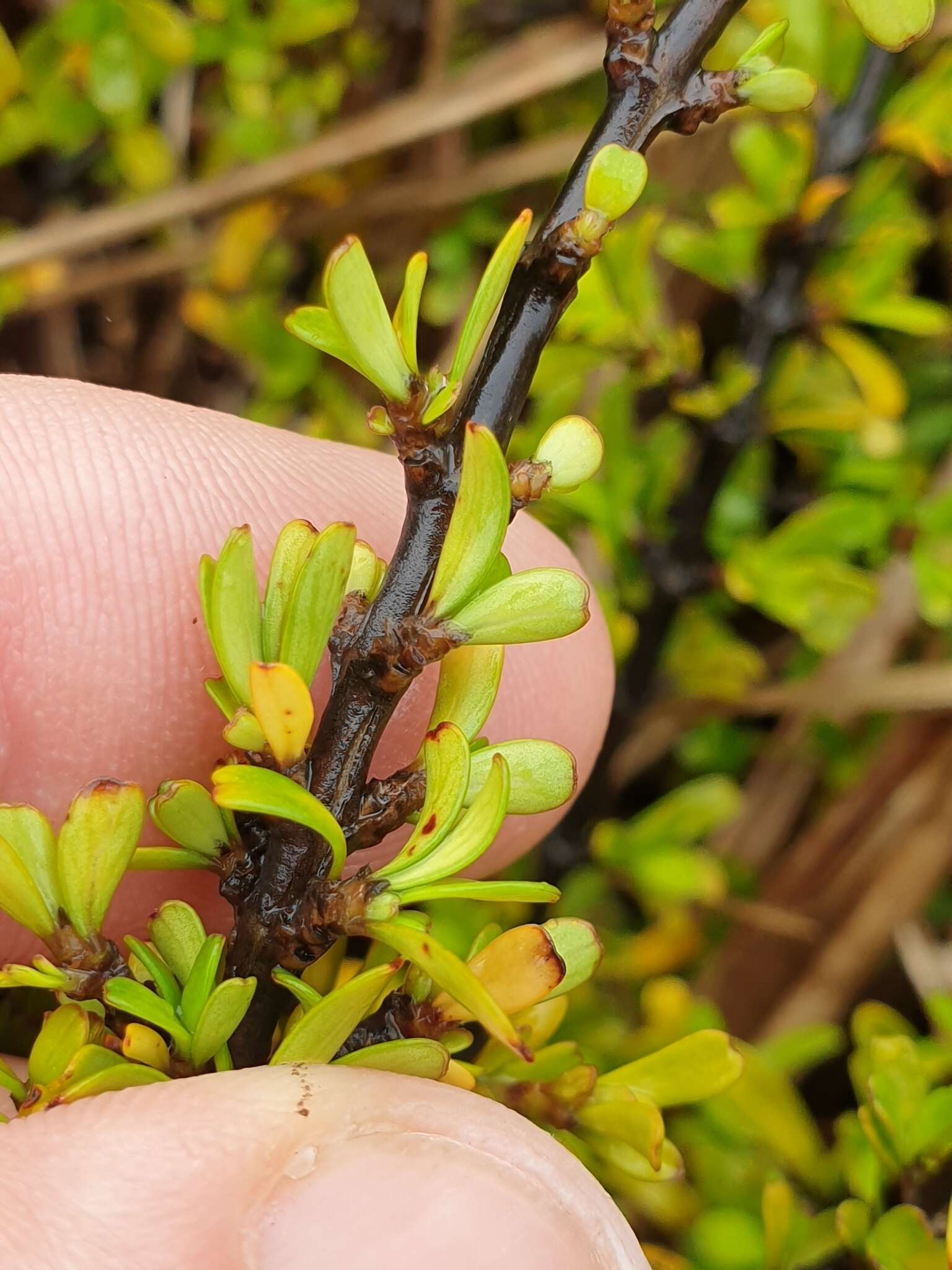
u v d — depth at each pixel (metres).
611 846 0.10
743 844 0.12
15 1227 0.06
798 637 0.12
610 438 0.10
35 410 0.08
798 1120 0.09
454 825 0.06
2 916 0.08
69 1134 0.06
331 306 0.06
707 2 0.06
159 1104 0.06
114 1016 0.06
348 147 0.12
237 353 0.13
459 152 0.13
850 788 0.12
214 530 0.08
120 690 0.08
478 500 0.06
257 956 0.06
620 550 0.10
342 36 0.12
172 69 0.10
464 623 0.06
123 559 0.08
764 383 0.09
